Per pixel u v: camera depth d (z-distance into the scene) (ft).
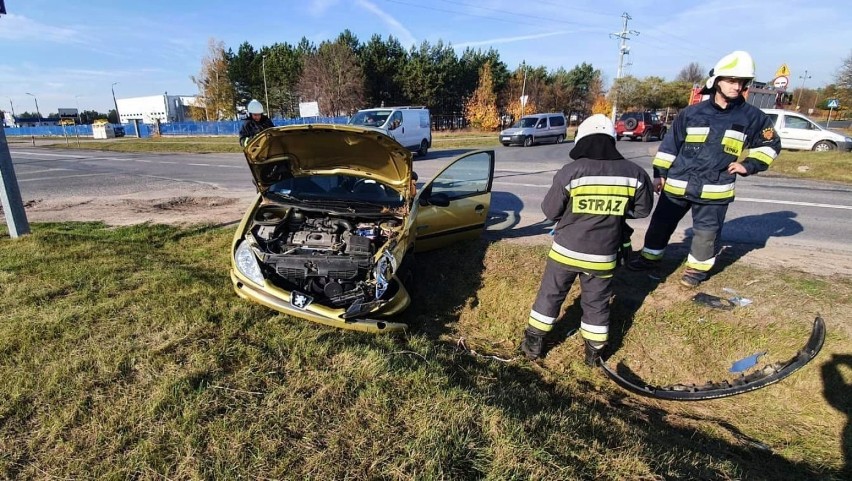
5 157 18.63
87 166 54.39
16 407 8.32
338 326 12.27
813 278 14.67
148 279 14.71
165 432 7.79
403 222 15.06
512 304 15.52
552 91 192.24
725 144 12.42
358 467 7.22
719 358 12.58
